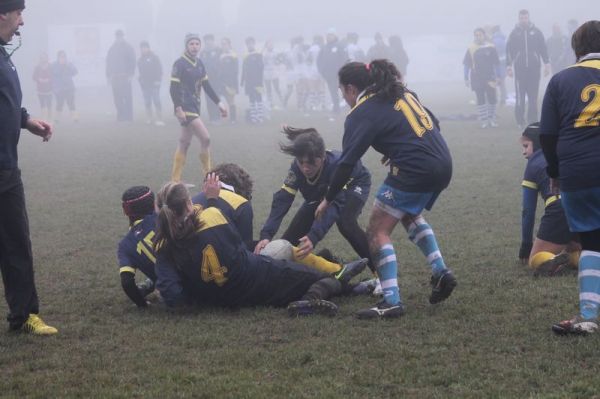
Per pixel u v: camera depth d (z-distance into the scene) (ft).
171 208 35.47
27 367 30.01
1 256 34.35
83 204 69.77
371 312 34.81
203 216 36.04
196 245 35.73
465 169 80.94
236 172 40.32
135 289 37.47
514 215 58.39
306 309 35.53
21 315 34.19
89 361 30.40
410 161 34.24
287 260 38.27
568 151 31.32
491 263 44.65
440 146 34.68
